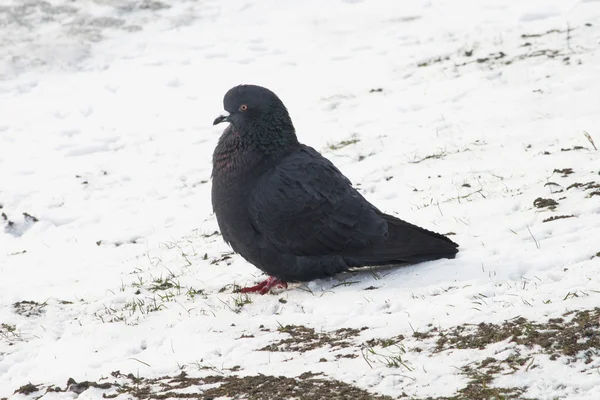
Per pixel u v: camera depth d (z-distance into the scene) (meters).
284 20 25.03
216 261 12.04
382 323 8.26
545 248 9.55
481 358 7.01
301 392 6.85
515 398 6.26
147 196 16.36
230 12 25.91
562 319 7.41
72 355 8.77
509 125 15.62
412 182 13.64
